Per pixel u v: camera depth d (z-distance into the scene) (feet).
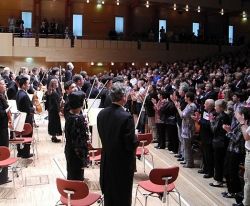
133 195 22.45
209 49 86.17
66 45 77.00
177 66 62.59
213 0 87.86
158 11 93.35
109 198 14.96
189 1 85.30
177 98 31.09
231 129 21.56
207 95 31.81
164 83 42.16
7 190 23.16
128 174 14.94
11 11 82.79
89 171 27.22
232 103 24.48
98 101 29.22
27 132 27.68
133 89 40.55
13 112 25.54
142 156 27.30
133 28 92.43
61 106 36.65
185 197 22.38
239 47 87.86
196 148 32.40
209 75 45.73
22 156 29.78
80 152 19.06
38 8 82.84
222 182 24.30
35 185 24.08
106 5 90.07
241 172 23.47
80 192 14.98
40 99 44.21
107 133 14.87
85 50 78.28
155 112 34.65
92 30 89.71
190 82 42.06
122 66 83.87
